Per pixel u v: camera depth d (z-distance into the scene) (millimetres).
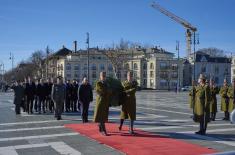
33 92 20359
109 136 11969
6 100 35406
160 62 115312
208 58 124438
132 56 117688
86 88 15891
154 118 17719
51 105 21125
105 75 12312
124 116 12516
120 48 97062
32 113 20469
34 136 12148
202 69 122125
